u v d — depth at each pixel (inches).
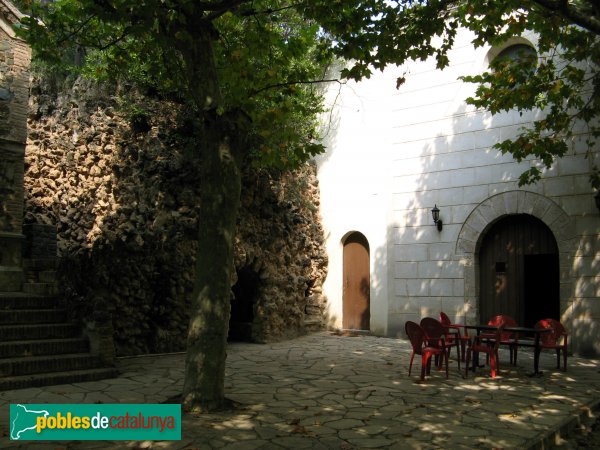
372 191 530.0
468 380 303.0
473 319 455.5
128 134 422.9
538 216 430.6
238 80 255.8
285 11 357.4
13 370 264.5
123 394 250.1
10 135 368.8
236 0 233.0
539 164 433.7
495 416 225.0
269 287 471.5
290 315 497.7
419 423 211.6
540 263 560.7
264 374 312.8
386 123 523.8
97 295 314.3
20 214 370.6
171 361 350.0
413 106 506.6
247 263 446.3
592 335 398.9
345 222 548.7
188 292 403.2
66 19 264.1
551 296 555.5
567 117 341.7
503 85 338.6
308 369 331.0
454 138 479.2
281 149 245.6
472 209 464.8
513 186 444.5
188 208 407.2
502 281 457.4
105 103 443.5
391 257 508.1
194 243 411.5
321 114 574.6
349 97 554.9
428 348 306.5
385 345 446.3
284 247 496.1
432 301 480.1
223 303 225.1
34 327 295.6
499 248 462.0
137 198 406.6
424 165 495.5
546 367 353.1
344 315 548.1
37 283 355.3
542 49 318.0
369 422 211.5
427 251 486.9
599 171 367.6
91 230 435.5
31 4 263.0
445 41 278.2
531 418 223.1
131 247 367.2
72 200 458.0
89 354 296.5
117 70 303.1
